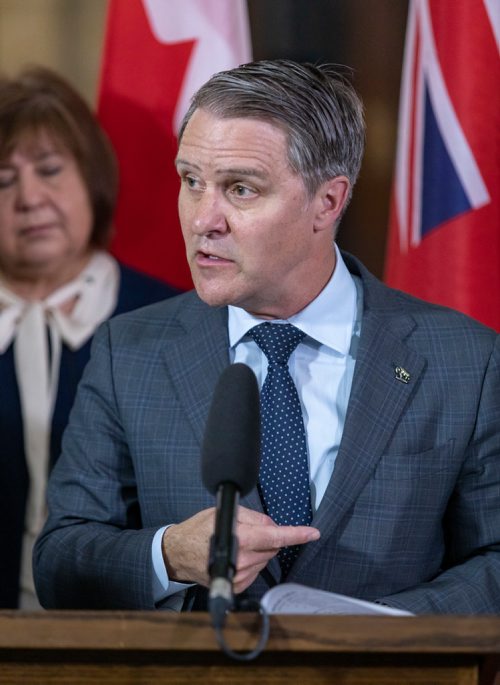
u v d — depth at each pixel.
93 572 4.20
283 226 4.07
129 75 6.23
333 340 4.51
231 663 2.92
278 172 4.02
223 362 4.49
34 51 6.24
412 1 6.18
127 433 4.51
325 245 4.39
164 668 2.92
